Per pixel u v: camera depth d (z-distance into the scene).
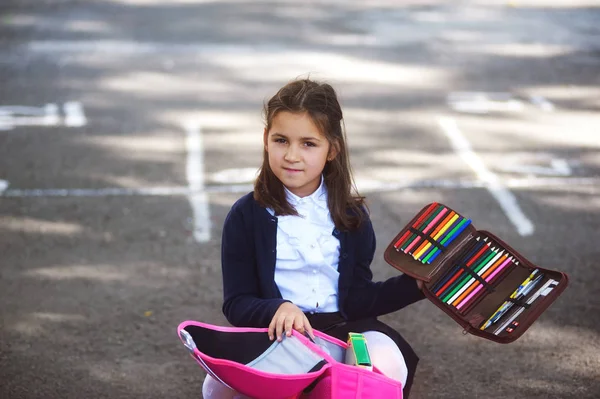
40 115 8.41
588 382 4.17
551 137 7.93
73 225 5.93
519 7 14.06
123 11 13.25
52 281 5.14
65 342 4.48
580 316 4.79
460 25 12.70
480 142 7.78
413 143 7.73
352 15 13.29
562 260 5.48
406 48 11.29
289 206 2.85
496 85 9.66
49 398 3.99
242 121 8.32
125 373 4.21
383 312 2.93
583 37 12.02
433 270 2.81
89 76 9.78
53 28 12.06
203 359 2.43
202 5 13.81
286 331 2.58
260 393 2.48
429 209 2.93
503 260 2.82
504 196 6.53
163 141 7.73
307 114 2.67
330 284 2.91
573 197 6.52
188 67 10.23
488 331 2.71
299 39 11.69
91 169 7.00
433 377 4.23
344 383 2.48
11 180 6.71
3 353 4.35
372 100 9.01
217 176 6.90
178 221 6.04
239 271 2.89
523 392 4.09
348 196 2.89
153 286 5.11
